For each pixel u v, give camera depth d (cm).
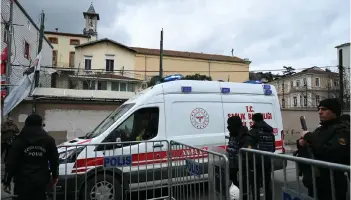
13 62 1767
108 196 533
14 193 382
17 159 378
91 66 3641
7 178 375
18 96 1429
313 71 6016
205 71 4197
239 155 337
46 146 394
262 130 554
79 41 4638
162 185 587
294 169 249
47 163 398
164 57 3972
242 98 729
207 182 397
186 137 640
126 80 3356
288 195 257
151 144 593
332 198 210
